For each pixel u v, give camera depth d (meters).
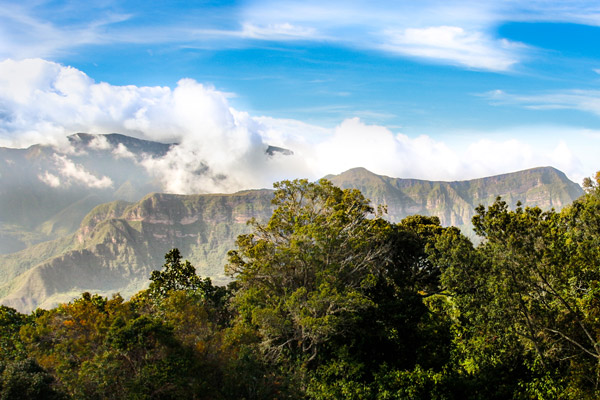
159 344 21.91
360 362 29.56
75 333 24.53
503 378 26.62
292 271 33.12
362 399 26.88
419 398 26.34
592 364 22.48
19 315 32.97
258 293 31.42
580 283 22.33
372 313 33.25
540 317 23.91
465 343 30.09
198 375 22.00
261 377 23.73
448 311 37.34
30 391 18.36
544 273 22.00
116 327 21.97
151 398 20.11
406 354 31.70
